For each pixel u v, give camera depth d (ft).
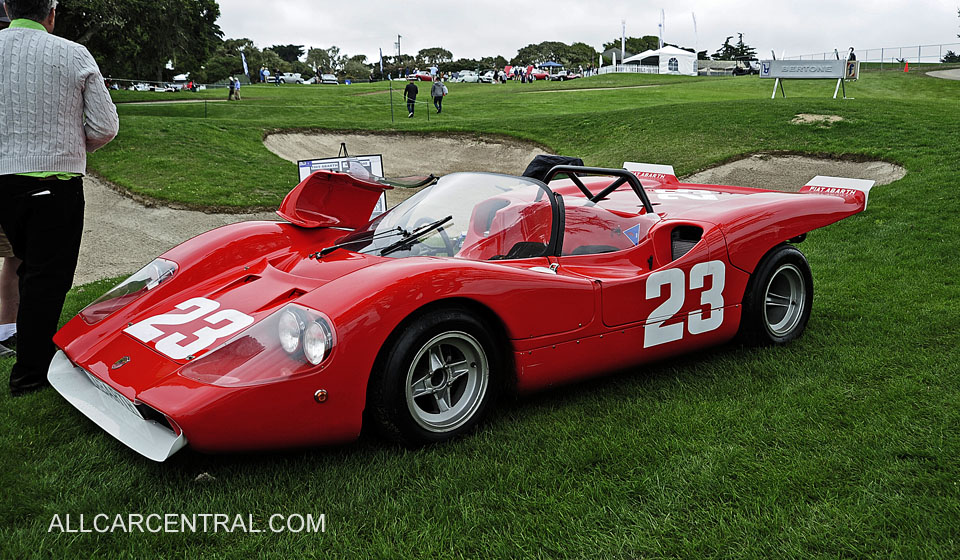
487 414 8.87
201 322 8.56
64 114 10.26
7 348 12.37
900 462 7.47
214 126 49.62
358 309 7.39
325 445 7.74
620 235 11.24
